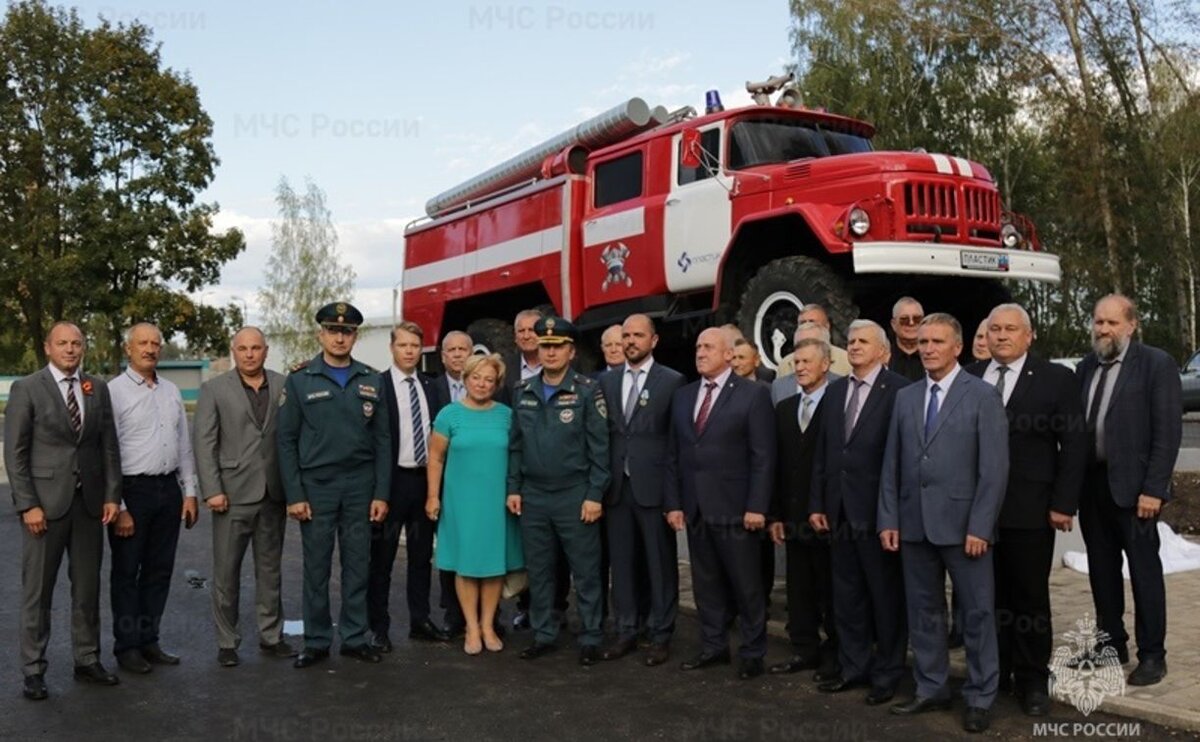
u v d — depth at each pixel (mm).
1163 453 5340
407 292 14172
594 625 6266
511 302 13031
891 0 25641
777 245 9414
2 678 5906
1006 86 25312
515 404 6477
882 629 5426
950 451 5109
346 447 6242
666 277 10039
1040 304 26344
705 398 6039
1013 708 5266
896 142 26734
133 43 32719
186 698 5543
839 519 5590
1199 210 28734
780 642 6582
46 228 31312
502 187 12539
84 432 5781
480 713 5277
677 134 10055
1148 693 5227
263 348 6375
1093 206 23969
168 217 31938
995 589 5445
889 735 4922
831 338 8352
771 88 10219
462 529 6422
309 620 6223
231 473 6266
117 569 6082
